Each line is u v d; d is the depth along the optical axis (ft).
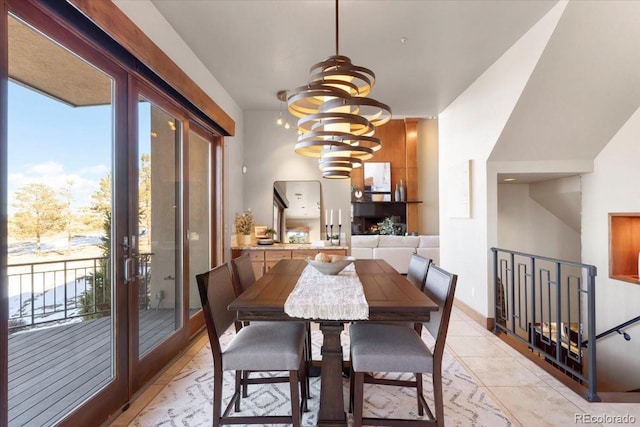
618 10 7.67
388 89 12.89
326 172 6.98
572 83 9.16
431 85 12.56
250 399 7.20
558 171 11.55
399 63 10.75
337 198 16.39
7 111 4.30
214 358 5.49
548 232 16.35
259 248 13.98
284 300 5.49
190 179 10.67
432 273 6.66
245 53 10.11
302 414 6.61
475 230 12.49
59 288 5.20
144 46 6.70
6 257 4.27
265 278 7.39
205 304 5.45
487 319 11.60
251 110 16.07
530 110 9.87
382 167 27.91
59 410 5.20
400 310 5.12
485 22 8.59
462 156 13.50
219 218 12.57
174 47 8.82
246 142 16.19
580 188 12.37
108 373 6.32
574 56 8.55
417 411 6.67
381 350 5.55
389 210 27.99
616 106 9.81
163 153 8.56
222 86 12.81
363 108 15.01
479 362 8.97
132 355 6.95
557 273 8.75
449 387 7.64
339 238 14.89
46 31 4.94
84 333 5.71
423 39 9.34
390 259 21.40
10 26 4.41
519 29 8.95
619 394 7.27
